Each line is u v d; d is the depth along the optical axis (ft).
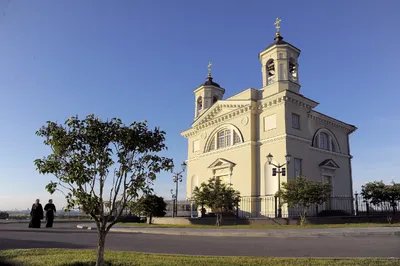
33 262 24.72
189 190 111.86
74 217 124.26
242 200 89.10
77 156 22.08
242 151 93.20
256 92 95.96
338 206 93.45
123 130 22.52
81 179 21.63
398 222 68.74
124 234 53.06
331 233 46.01
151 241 42.24
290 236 47.06
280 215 71.72
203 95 120.06
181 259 26.91
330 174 97.04
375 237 43.32
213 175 102.06
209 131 107.76
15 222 88.99
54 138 21.80
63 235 48.60
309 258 27.07
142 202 24.82
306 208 73.26
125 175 23.24
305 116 91.91
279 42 94.17
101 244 22.57
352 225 60.44
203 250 33.76
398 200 71.61
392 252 30.89
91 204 22.15
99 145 22.34
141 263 24.84
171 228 62.90
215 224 74.79
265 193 86.58
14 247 34.86
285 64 92.73
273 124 88.79
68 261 24.99
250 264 24.71
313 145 94.89
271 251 32.71
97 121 22.35
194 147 115.65
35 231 54.80
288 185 67.62
